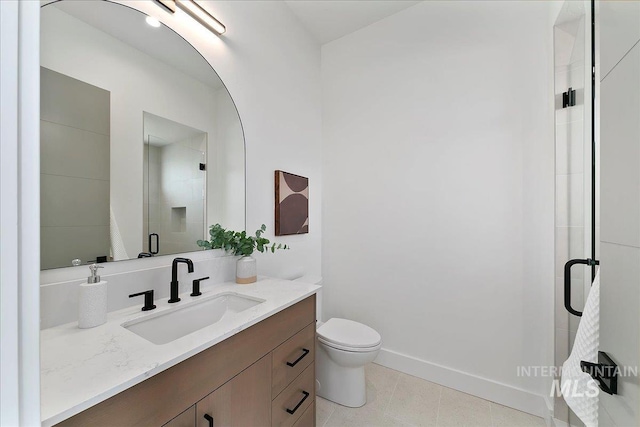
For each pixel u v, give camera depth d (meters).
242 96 1.68
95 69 1.06
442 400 1.74
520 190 1.68
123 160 1.13
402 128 2.11
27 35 0.28
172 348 0.76
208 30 1.48
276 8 1.96
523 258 1.67
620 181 0.54
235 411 0.92
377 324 2.20
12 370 0.26
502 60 1.75
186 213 1.37
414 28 2.06
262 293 1.29
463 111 1.87
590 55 1.15
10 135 0.26
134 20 1.18
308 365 1.35
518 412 1.63
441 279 1.94
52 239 0.93
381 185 2.20
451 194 1.91
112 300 1.05
